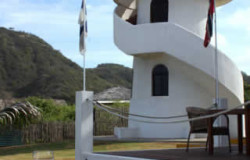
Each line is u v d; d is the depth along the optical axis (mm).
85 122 9547
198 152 9859
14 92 69750
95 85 74000
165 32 18562
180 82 19625
